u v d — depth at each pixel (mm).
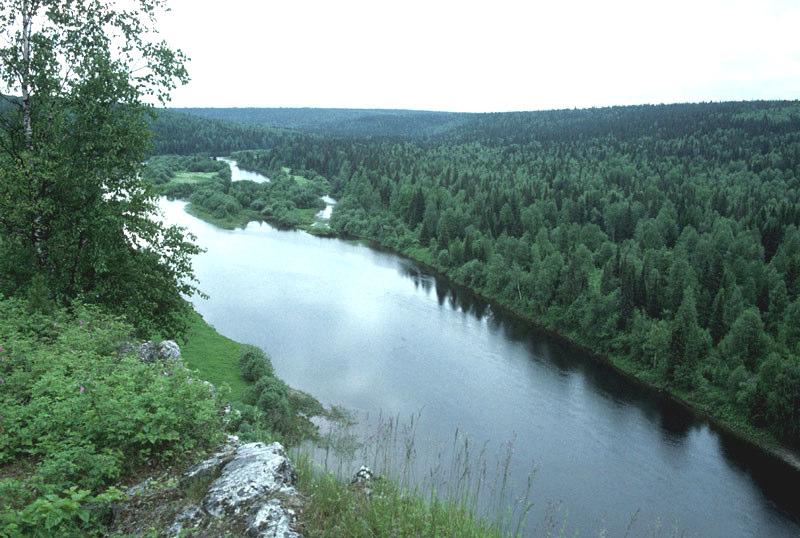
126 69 20859
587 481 42500
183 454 10102
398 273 103312
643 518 38844
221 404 12562
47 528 6910
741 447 51906
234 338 64875
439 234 117250
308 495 9094
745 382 57406
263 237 124812
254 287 86125
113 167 20812
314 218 149000
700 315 78312
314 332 69250
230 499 8578
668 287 81625
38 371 12266
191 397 11000
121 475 9305
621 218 126812
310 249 116625
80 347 14141
